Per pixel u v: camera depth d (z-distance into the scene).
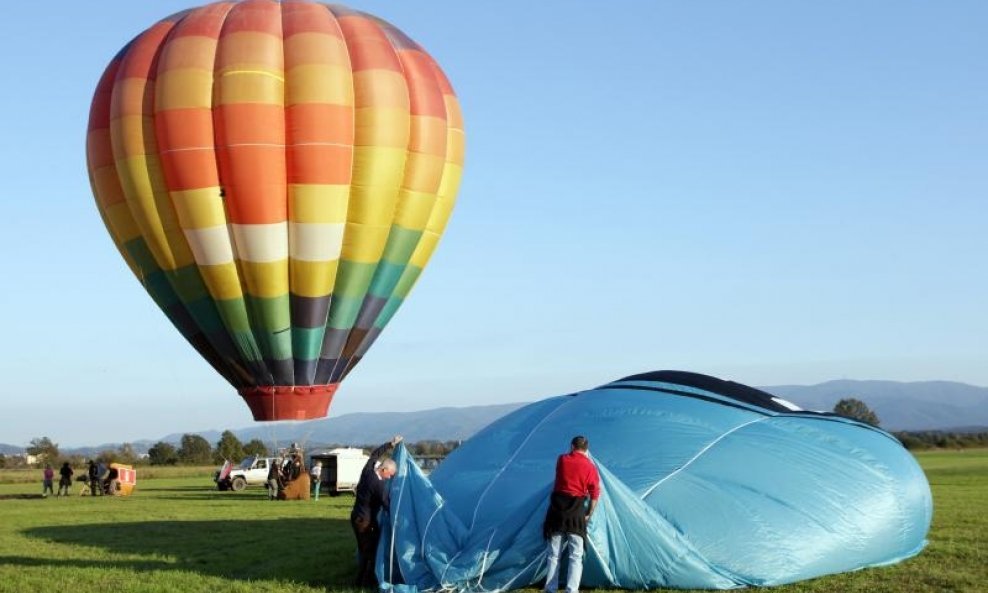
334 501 27.91
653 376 13.75
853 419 13.48
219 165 20.36
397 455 11.15
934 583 10.24
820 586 10.27
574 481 9.54
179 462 83.50
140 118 20.62
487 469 12.06
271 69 20.38
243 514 21.77
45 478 35.25
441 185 22.36
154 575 11.72
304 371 21.83
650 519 10.23
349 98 20.73
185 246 20.89
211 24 21.05
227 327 21.41
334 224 20.75
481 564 10.12
